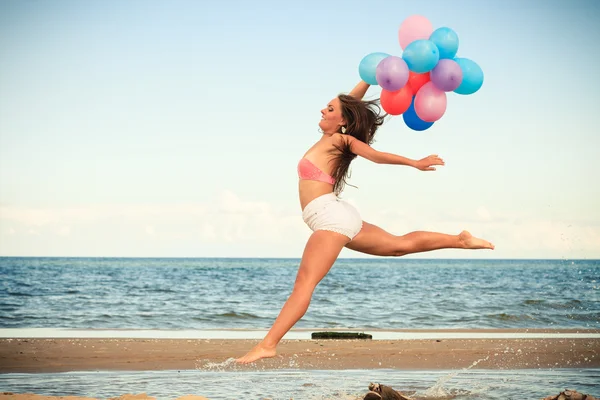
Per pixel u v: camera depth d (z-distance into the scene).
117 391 6.26
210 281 37.53
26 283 33.09
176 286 31.84
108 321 15.90
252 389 6.48
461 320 16.44
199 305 20.98
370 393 5.22
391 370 7.95
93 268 64.25
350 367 8.20
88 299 22.73
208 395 6.11
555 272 60.75
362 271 64.81
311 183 5.21
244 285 33.34
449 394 6.29
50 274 46.81
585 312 18.33
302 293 5.00
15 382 6.77
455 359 8.91
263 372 7.72
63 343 10.09
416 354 9.38
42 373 7.43
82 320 15.98
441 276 49.16
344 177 5.29
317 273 5.05
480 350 9.80
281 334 4.94
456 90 5.58
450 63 5.39
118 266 77.31
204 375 7.42
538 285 33.78
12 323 15.27
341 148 5.21
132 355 8.97
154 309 19.31
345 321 16.34
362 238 5.25
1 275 44.09
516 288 30.88
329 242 5.05
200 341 10.61
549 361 8.77
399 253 5.35
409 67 5.38
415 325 15.52
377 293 27.11
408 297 24.72
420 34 5.74
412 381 7.09
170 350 9.50
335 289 30.09
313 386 6.69
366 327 15.00
